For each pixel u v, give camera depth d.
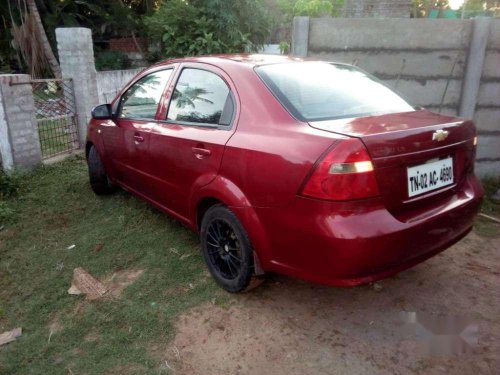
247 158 2.54
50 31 13.91
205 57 3.32
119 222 4.09
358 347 2.47
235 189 2.64
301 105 2.61
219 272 3.03
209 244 3.04
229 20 10.20
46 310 2.92
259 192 2.48
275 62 3.03
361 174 2.13
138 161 3.76
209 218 2.97
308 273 2.35
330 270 2.23
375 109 2.81
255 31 11.27
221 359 2.42
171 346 2.53
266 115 2.59
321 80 2.94
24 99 5.36
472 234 3.82
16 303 3.03
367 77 3.27
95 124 4.53
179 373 2.33
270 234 2.48
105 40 15.84
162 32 10.59
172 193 3.37
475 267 3.29
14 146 5.29
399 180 2.28
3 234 3.97
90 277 3.22
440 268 3.27
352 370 2.30
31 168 5.56
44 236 3.93
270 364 2.37
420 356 2.39
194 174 3.01
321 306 2.83
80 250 3.65
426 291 2.98
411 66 4.71
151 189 3.70
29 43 12.12
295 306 2.84
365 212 2.18
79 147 6.75
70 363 2.44
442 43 4.62
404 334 2.56
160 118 3.50
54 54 13.94
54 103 6.33
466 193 2.74
